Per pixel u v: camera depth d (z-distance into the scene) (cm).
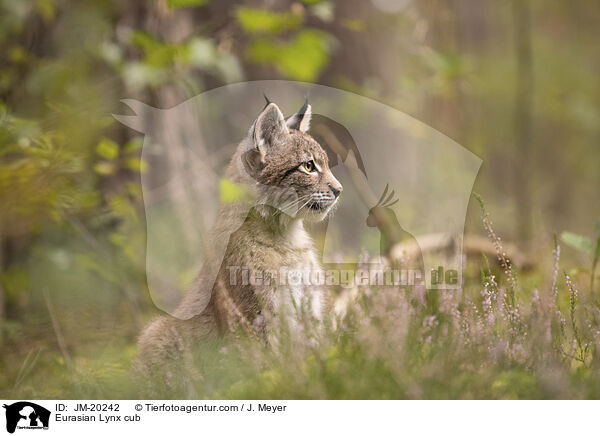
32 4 1259
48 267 1319
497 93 2672
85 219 1260
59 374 953
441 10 1934
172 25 1345
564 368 753
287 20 1098
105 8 1330
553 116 2841
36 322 1184
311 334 793
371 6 1672
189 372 836
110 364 973
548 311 807
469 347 759
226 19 1227
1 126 1022
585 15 3284
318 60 1098
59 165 1052
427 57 1580
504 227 1889
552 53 3005
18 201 1055
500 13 3022
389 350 724
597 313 845
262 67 1418
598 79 3142
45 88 1223
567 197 2534
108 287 1284
